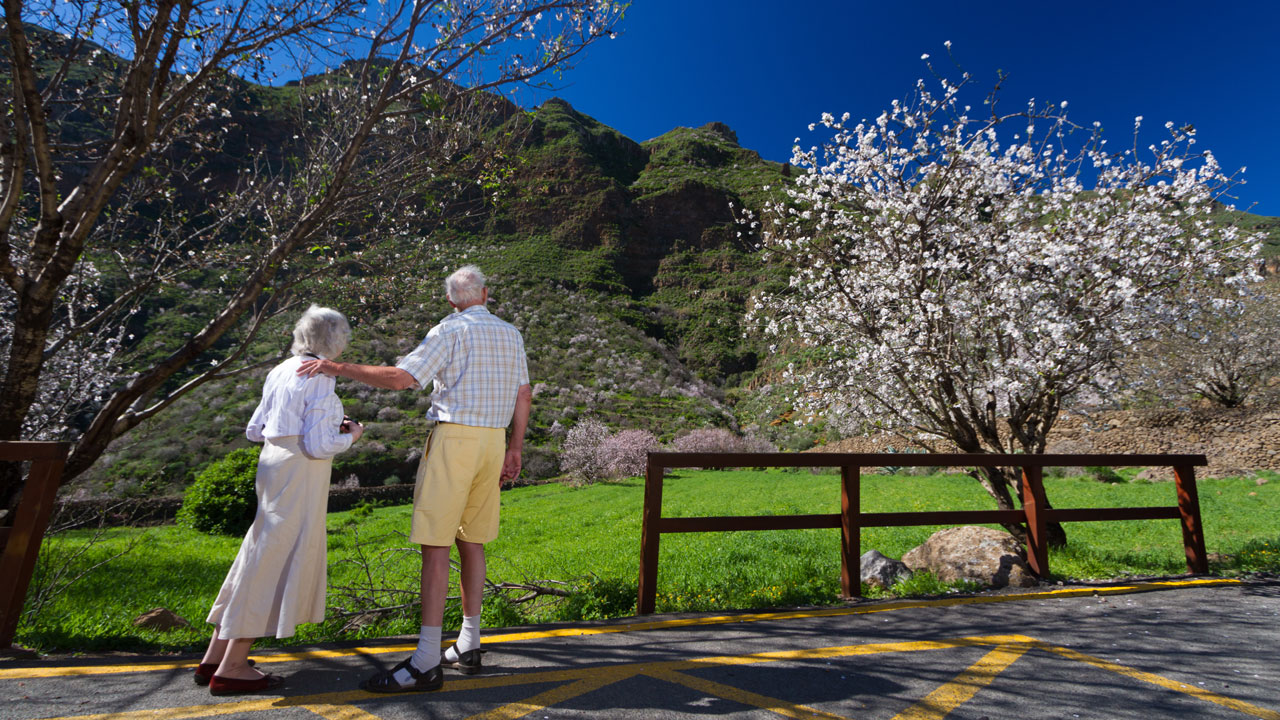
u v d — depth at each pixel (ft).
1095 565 20.06
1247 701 7.73
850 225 27.45
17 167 12.78
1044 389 23.61
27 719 6.26
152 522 62.59
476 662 8.33
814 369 29.22
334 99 18.39
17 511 9.46
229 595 7.56
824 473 97.76
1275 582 16.92
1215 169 24.40
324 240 18.21
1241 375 84.64
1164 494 54.39
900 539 34.81
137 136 13.56
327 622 15.90
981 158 24.73
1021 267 24.76
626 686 7.82
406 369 7.83
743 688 7.82
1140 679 8.52
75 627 11.64
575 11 16.75
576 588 17.94
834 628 11.39
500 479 8.63
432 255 20.76
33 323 13.35
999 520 17.26
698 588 20.06
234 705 6.82
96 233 18.58
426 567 7.81
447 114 17.75
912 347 24.18
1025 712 7.20
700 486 89.45
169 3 12.53
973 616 12.55
